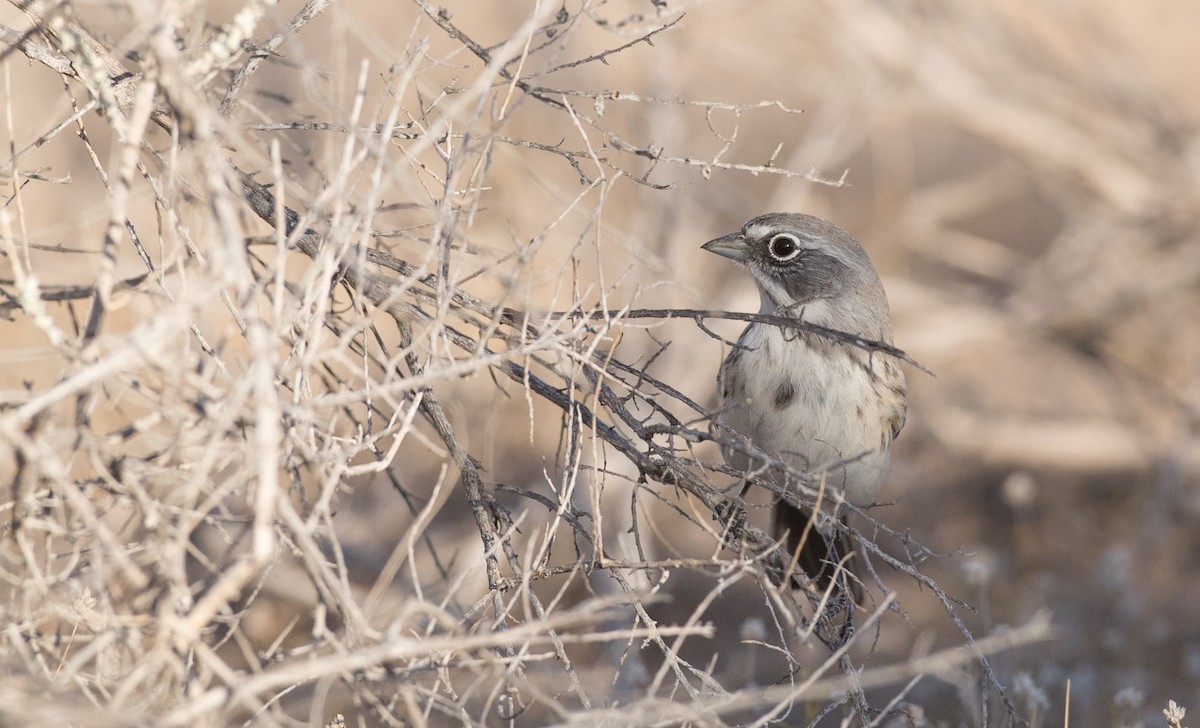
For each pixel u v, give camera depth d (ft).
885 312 40.14
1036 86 71.10
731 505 29.84
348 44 44.98
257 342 21.33
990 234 80.28
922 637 41.78
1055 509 63.93
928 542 60.80
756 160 75.00
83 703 22.65
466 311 29.35
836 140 69.46
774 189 74.43
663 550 54.34
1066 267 70.90
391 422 26.03
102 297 23.27
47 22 27.22
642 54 62.64
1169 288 70.64
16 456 23.17
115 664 24.20
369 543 47.70
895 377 39.32
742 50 69.15
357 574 45.91
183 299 22.74
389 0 54.60
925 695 47.83
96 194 44.50
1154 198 71.00
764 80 74.02
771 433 38.24
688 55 66.54
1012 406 68.90
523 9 63.93
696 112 75.41
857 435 38.06
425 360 29.14
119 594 24.64
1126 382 69.97
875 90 69.62
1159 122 71.97
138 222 33.04
